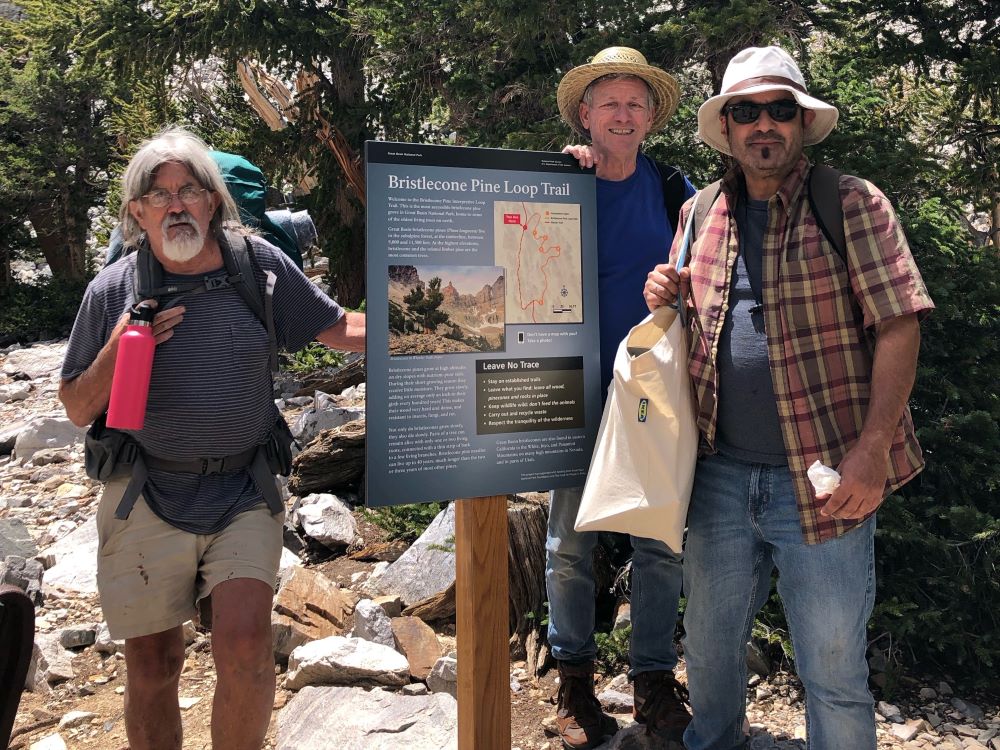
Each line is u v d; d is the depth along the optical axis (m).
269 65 12.30
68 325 16.72
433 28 7.80
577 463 2.68
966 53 5.79
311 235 3.60
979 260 4.61
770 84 2.33
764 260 2.32
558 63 6.91
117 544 2.47
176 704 2.65
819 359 2.26
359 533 4.94
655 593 3.01
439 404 2.52
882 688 3.39
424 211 2.48
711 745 2.65
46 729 3.36
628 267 2.92
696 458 2.45
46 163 19.61
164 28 12.20
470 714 2.58
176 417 2.44
